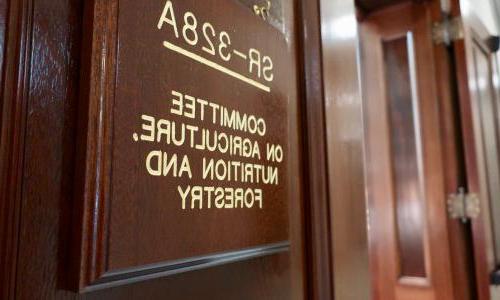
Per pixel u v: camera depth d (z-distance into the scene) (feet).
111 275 1.22
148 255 1.31
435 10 5.15
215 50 1.67
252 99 1.87
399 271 5.17
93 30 1.25
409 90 5.29
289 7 2.47
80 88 1.27
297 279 2.27
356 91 2.95
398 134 5.33
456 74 5.04
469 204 4.76
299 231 2.33
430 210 5.00
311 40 2.57
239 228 1.71
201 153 1.55
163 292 1.49
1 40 1.15
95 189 1.20
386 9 5.48
